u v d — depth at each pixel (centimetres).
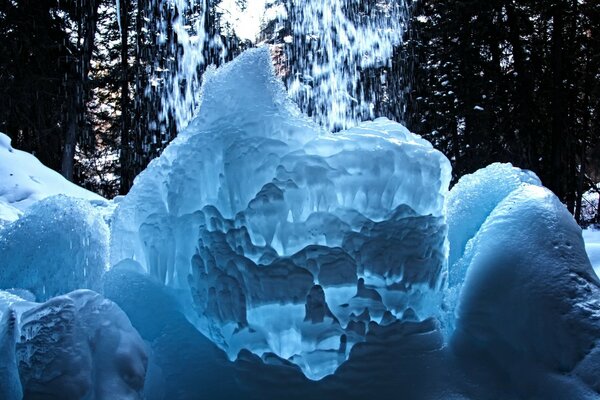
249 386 217
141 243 269
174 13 1847
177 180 250
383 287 225
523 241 238
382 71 1880
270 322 218
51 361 193
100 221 292
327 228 221
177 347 232
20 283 280
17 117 1769
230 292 220
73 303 207
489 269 237
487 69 1695
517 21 1670
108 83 1956
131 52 1948
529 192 255
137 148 1830
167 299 249
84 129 1889
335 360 220
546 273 229
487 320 232
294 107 253
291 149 230
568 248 236
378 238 222
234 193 230
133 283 255
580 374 213
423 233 229
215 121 249
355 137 229
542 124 1689
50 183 841
